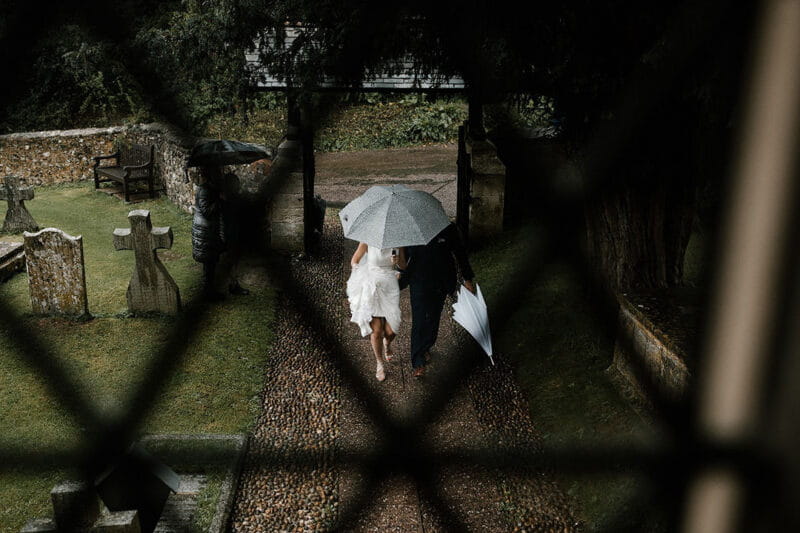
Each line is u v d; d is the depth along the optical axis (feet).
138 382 19.02
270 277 26.22
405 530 13.83
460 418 17.44
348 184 46.11
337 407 18.34
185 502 14.32
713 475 2.49
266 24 15.26
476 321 19.40
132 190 42.93
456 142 58.39
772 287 2.23
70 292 23.40
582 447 5.60
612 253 17.95
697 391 2.50
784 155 2.15
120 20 5.41
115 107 45.96
